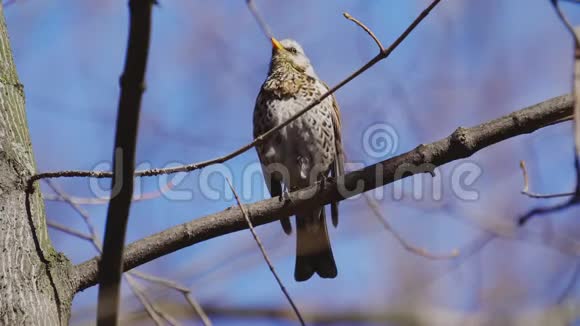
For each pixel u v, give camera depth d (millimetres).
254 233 7520
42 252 7176
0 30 8156
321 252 11133
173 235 7789
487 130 7977
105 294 6051
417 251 10109
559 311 11922
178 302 11258
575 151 5895
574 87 5816
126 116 5680
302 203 8312
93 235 9492
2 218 7137
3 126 7551
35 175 7246
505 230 11789
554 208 7754
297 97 11797
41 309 6852
